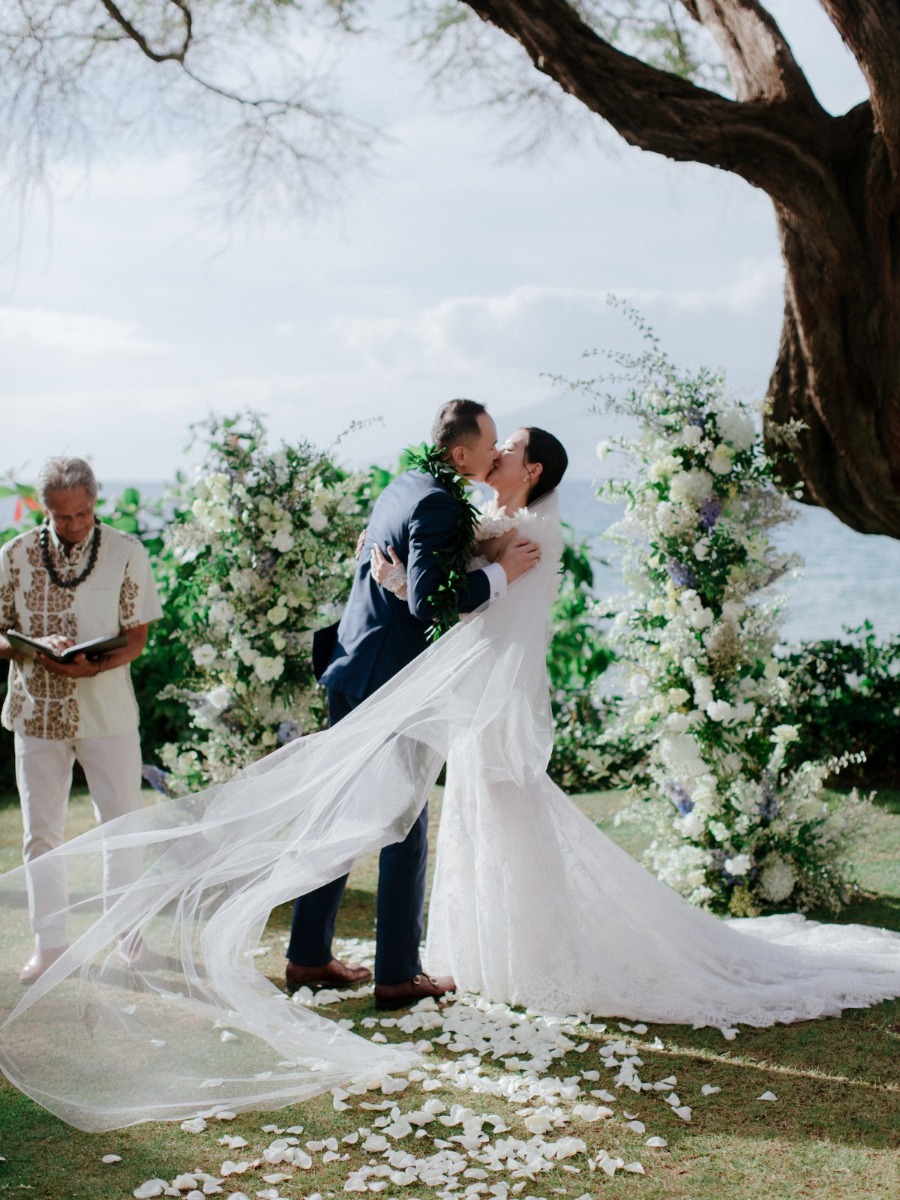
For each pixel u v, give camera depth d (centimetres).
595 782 699
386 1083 304
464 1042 334
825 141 542
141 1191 252
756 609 470
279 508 495
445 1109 294
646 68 527
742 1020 349
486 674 356
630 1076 310
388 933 364
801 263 557
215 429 502
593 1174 263
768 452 599
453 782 378
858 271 552
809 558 2959
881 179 539
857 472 582
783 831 460
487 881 364
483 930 365
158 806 345
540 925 358
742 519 469
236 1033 316
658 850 516
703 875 464
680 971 366
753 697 466
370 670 367
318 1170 265
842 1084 308
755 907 460
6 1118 288
